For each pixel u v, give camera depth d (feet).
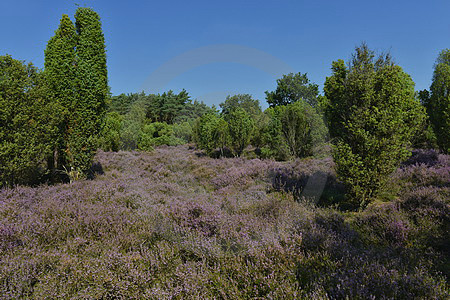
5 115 19.63
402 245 11.08
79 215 12.50
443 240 11.37
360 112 17.74
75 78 25.82
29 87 22.03
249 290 7.18
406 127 17.22
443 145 35.96
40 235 10.97
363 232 12.78
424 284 7.09
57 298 7.39
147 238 10.85
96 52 27.37
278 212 12.75
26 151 20.44
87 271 7.91
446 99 35.37
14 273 8.08
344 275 7.52
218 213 10.99
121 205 14.51
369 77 18.12
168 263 8.80
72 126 25.64
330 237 10.53
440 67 38.73
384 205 16.76
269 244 9.05
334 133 22.22
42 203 14.80
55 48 25.66
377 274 7.46
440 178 20.72
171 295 7.16
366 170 16.74
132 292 7.52
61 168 28.30
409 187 20.13
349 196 17.44
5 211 13.25
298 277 7.91
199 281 7.62
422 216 13.76
